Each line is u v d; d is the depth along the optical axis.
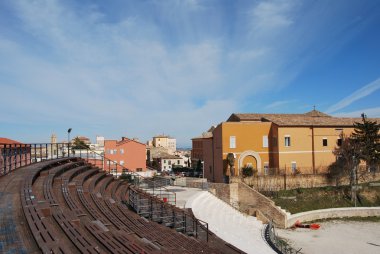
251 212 33.00
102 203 16.38
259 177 39.44
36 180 16.41
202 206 28.78
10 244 7.96
